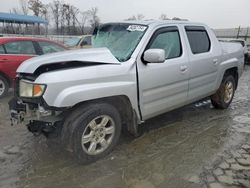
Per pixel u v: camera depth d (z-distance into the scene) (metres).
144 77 3.84
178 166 3.53
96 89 3.34
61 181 3.19
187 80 4.61
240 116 5.63
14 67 6.98
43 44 7.64
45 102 3.11
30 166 3.49
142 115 3.97
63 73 3.18
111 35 4.38
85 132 3.40
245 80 10.72
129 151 3.92
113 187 3.08
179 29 4.58
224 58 5.59
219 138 4.45
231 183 3.15
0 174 3.31
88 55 3.49
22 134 4.50
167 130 4.73
